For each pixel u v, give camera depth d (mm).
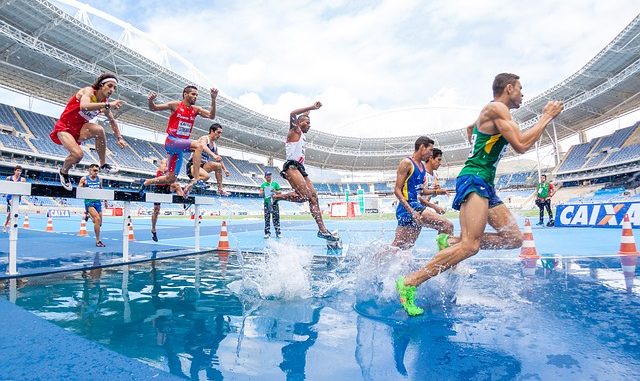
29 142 33375
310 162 62344
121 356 1889
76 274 4383
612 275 3982
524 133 2627
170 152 6145
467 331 2287
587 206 11023
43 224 16250
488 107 2762
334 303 3016
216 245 7734
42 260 5391
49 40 25719
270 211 9562
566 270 4297
